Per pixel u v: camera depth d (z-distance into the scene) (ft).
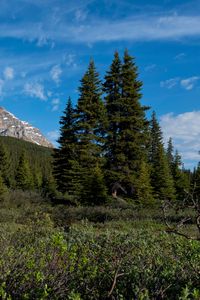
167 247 23.95
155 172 155.33
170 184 154.61
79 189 112.78
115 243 23.91
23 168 210.79
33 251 18.62
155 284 15.39
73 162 127.44
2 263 16.72
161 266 18.12
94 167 124.47
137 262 18.56
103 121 128.47
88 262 18.38
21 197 121.19
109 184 124.98
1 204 104.99
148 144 134.82
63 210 84.53
